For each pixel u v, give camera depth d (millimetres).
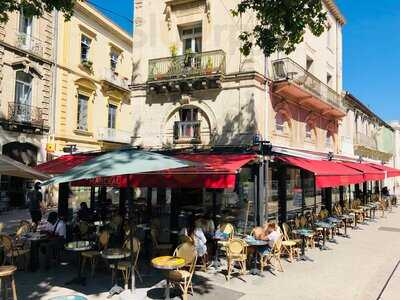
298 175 16516
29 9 9430
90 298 7715
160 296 7863
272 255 10398
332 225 13539
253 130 14133
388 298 7766
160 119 16328
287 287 8609
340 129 25141
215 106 15047
